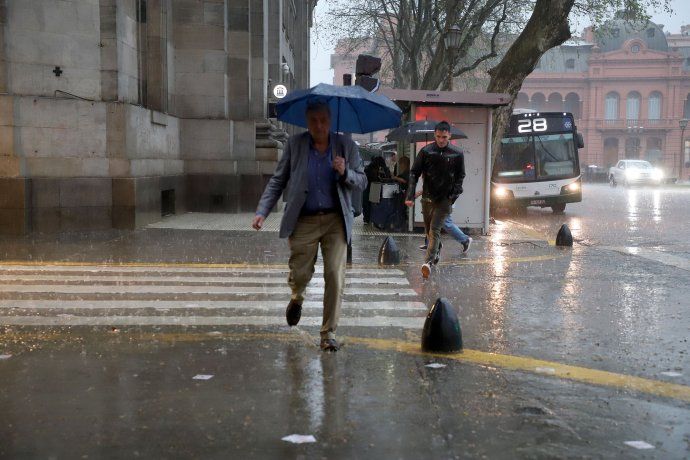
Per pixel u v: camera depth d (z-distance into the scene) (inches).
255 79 770.8
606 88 3572.8
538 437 152.0
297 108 222.4
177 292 316.2
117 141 534.3
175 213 670.5
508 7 1234.6
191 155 713.0
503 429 156.3
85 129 526.0
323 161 213.9
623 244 532.4
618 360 214.1
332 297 218.1
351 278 362.0
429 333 220.2
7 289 319.0
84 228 528.7
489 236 568.7
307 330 248.1
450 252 467.8
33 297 302.0
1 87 502.9
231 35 735.1
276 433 152.4
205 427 155.5
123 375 192.1
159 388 181.3
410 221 582.6
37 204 510.0
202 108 711.7
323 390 180.9
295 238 216.1
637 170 1918.1
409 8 1359.5
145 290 320.2
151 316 267.6
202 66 708.7
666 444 149.1
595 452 144.6
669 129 3503.9
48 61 519.2
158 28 650.8
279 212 750.5
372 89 492.7
